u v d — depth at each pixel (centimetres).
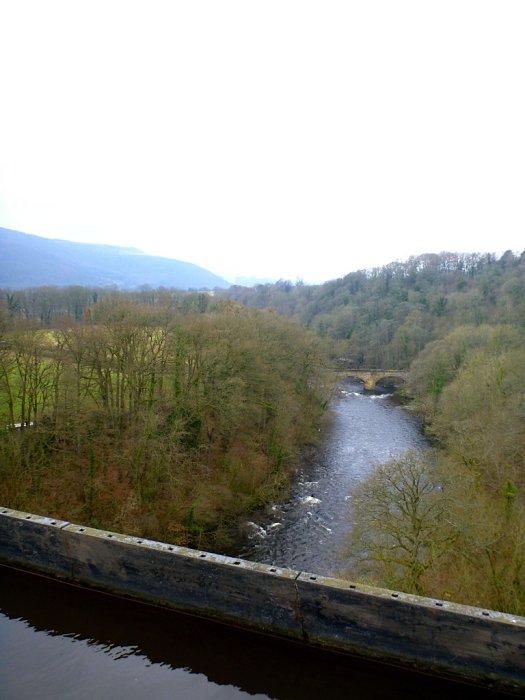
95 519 3294
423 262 15800
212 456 4406
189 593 1530
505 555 2438
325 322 12375
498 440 3638
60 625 1495
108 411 3853
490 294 11512
